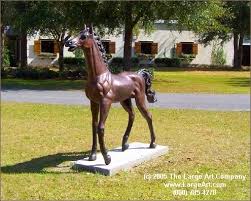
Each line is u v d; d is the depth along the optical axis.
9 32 35.56
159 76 29.03
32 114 13.73
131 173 7.64
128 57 25.23
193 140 10.38
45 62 38.47
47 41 38.59
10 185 6.91
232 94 19.86
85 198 6.43
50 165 8.03
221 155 8.99
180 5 23.53
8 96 18.38
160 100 17.48
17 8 26.38
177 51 40.75
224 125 12.35
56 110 14.55
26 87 22.03
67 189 6.77
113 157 8.11
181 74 31.50
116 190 6.77
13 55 36.19
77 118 13.14
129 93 8.16
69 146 9.59
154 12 24.27
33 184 6.97
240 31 36.84
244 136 10.95
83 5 23.52
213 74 32.12
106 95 7.56
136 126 12.02
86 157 8.51
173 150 9.32
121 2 23.17
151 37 40.66
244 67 40.00
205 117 13.54
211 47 40.94
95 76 7.54
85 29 7.45
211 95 19.39
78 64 36.78
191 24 24.25
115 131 11.31
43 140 10.16
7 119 12.88
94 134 7.90
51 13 24.81
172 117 13.48
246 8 36.06
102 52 7.68
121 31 30.19
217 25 27.50
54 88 21.80
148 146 9.05
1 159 8.43
